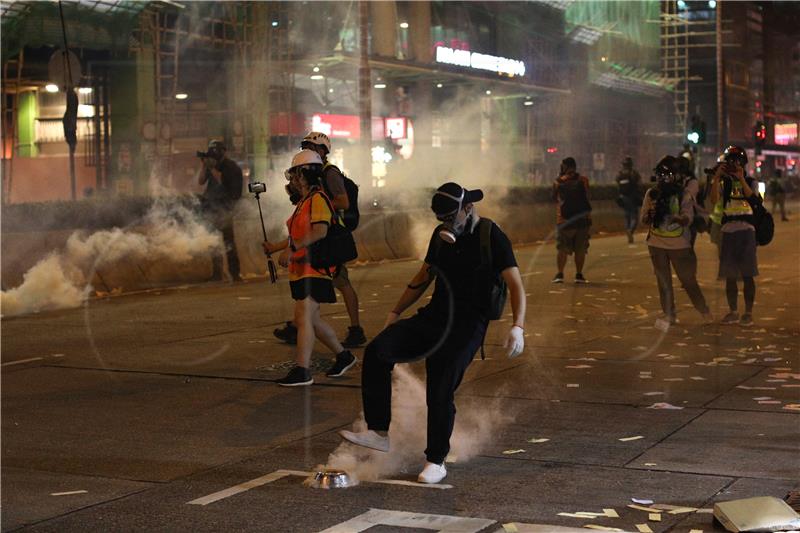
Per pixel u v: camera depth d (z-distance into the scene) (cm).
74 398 804
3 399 801
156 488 559
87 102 3331
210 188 1656
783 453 607
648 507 508
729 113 6938
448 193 560
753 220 1145
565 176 1630
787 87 8344
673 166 1155
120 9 3072
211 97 3391
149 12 3142
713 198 1155
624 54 5994
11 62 3434
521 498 529
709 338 1059
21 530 489
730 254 1144
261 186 841
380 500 529
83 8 2984
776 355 950
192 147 3384
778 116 8138
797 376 847
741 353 962
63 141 3469
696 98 6700
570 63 5412
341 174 853
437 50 4003
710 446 627
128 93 3231
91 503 532
